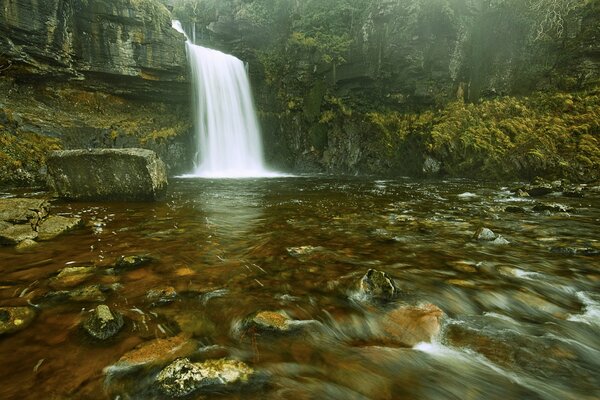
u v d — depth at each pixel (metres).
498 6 16.66
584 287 3.31
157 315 2.58
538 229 5.67
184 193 10.30
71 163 7.74
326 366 2.06
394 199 9.30
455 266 3.82
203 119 19.09
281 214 6.92
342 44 19.58
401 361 2.14
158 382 1.81
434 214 7.03
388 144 18.50
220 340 2.28
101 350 2.11
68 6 14.16
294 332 2.42
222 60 20.22
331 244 4.66
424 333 2.47
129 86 16.84
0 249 4.19
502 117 15.52
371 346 2.30
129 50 16.11
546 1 15.49
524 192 9.90
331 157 20.23
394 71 18.69
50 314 2.54
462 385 1.94
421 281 3.38
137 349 2.13
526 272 3.66
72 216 6.18
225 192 10.65
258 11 22.41
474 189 11.58
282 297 2.97
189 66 18.16
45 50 13.64
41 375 1.87
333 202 8.67
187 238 4.86
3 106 12.78
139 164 7.73
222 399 1.73
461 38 17.41
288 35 22.00
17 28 12.76
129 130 16.14
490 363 2.14
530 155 13.45
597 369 2.11
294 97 21.33
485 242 4.82
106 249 4.24
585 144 12.80
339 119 20.30
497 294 3.12
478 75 17.33
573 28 15.18
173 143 17.72
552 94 15.20
